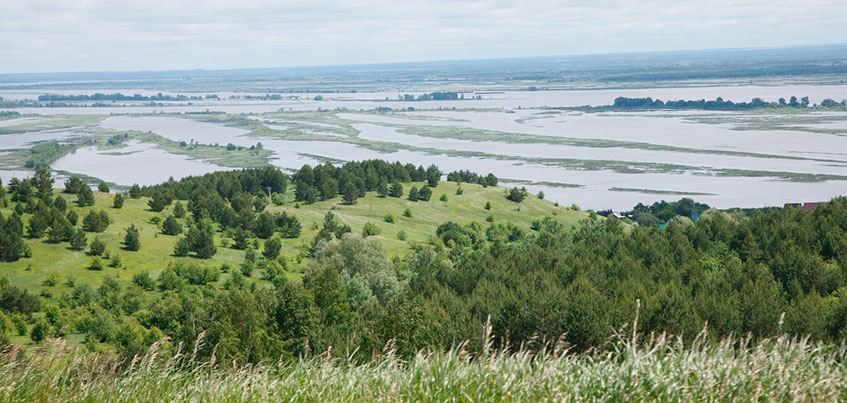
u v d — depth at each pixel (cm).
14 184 13862
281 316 4934
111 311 7738
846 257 7406
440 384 869
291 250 12344
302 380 927
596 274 7256
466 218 17762
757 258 8238
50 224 11281
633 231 9738
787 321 4344
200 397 886
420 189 19575
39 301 8044
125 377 941
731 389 820
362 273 8412
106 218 12281
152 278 9731
